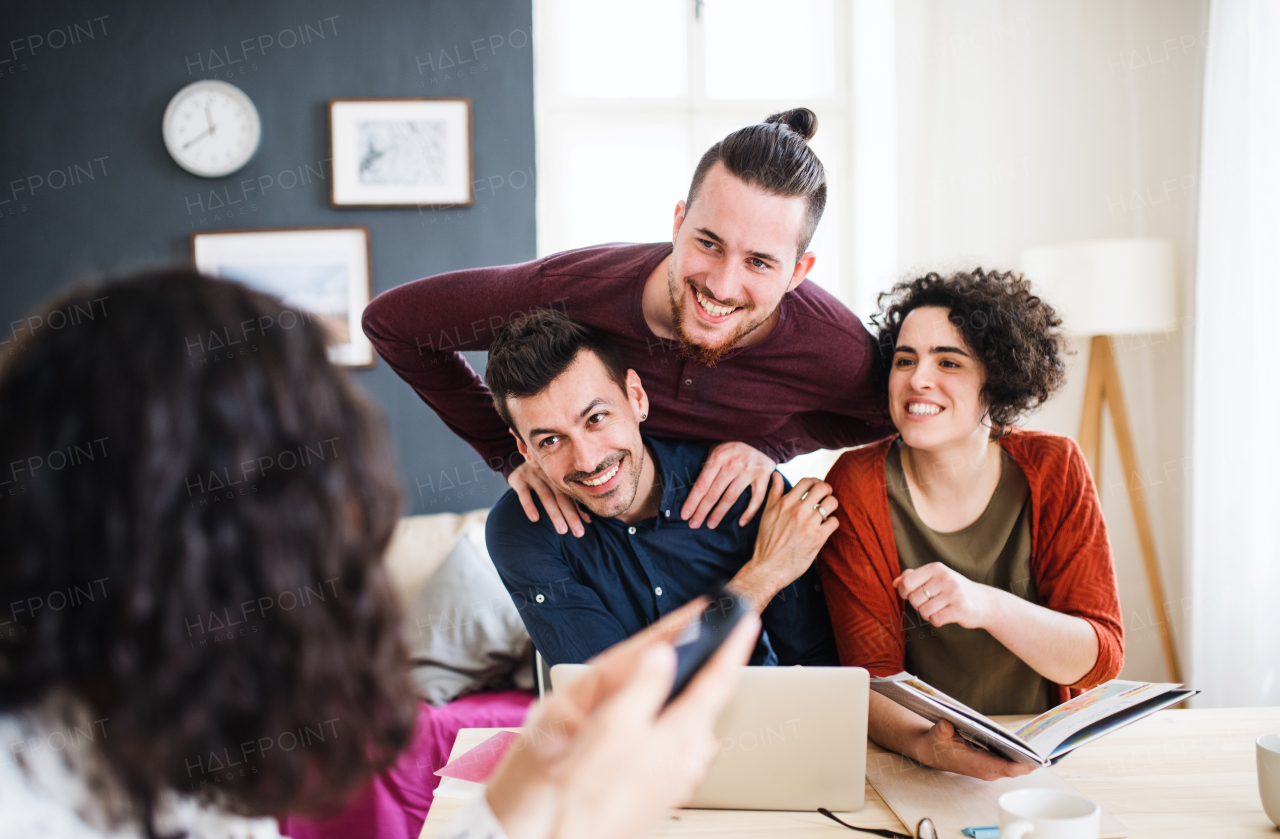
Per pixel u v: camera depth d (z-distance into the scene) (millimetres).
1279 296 2609
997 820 1132
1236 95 2662
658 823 1154
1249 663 2693
